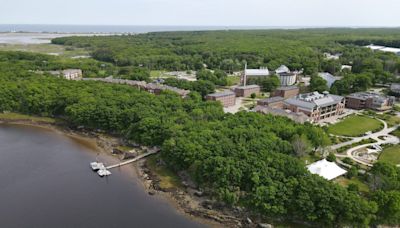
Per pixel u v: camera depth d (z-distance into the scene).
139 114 156.62
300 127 139.75
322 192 92.25
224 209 101.81
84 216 99.12
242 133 128.00
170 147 124.94
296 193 95.06
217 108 172.12
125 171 128.88
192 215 100.12
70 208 103.25
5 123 182.62
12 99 195.00
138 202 107.06
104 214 100.25
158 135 142.00
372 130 170.75
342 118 193.38
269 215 96.00
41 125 181.12
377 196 93.50
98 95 188.88
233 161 106.94
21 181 120.19
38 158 140.25
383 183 102.62
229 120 147.00
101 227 94.06
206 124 142.00
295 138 128.88
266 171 102.25
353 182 113.38
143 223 96.00
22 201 107.00
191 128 136.62
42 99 190.00
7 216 98.69
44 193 112.00
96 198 109.25
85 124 172.38
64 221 96.62
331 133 165.50
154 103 175.25
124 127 160.25
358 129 172.38
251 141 120.44
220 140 121.62
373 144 150.75
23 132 171.00
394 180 102.69
